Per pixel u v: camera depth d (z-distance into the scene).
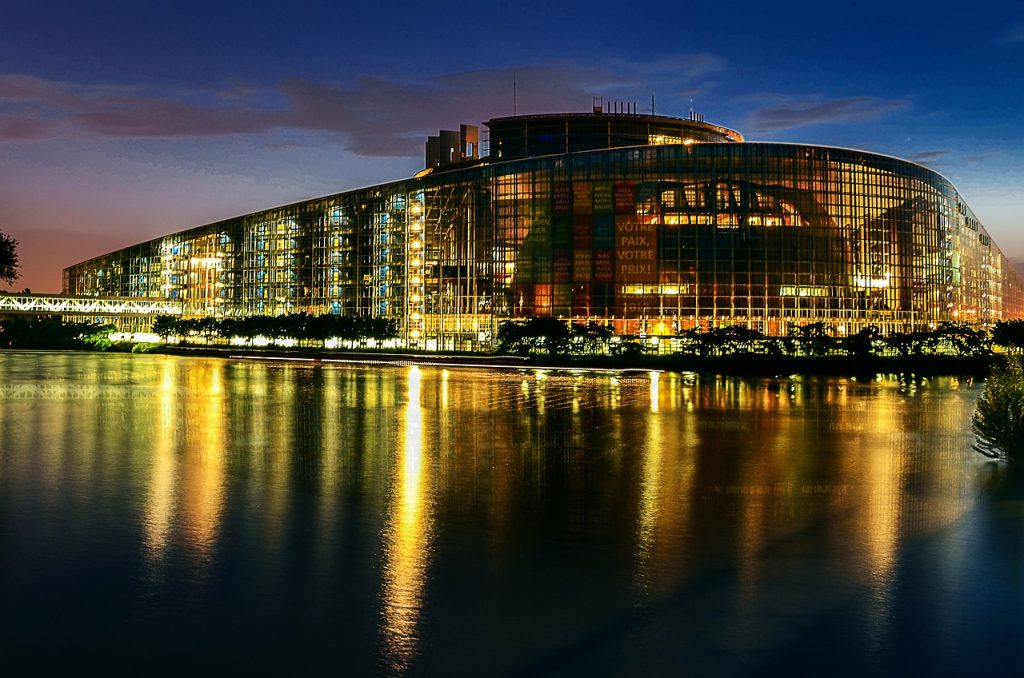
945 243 144.62
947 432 39.75
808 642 13.05
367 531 19.75
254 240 165.75
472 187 135.50
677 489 25.23
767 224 126.94
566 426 41.97
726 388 69.25
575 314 127.44
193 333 163.00
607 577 16.23
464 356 116.00
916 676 11.88
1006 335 109.69
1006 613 14.27
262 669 12.05
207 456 31.31
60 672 11.91
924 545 18.61
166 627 13.59
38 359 115.81
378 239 146.88
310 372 90.19
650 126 151.50
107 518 20.81
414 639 13.15
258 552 17.86
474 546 18.45
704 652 12.66
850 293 130.25
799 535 19.52
